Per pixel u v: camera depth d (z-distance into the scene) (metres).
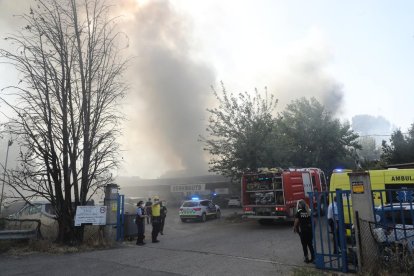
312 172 21.38
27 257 10.73
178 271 8.67
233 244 13.06
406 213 8.80
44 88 13.78
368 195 8.00
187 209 24.73
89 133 14.45
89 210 13.48
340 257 8.71
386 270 7.40
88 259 10.38
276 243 12.82
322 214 18.11
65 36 14.34
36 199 16.53
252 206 18.61
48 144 13.55
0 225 13.59
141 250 12.11
